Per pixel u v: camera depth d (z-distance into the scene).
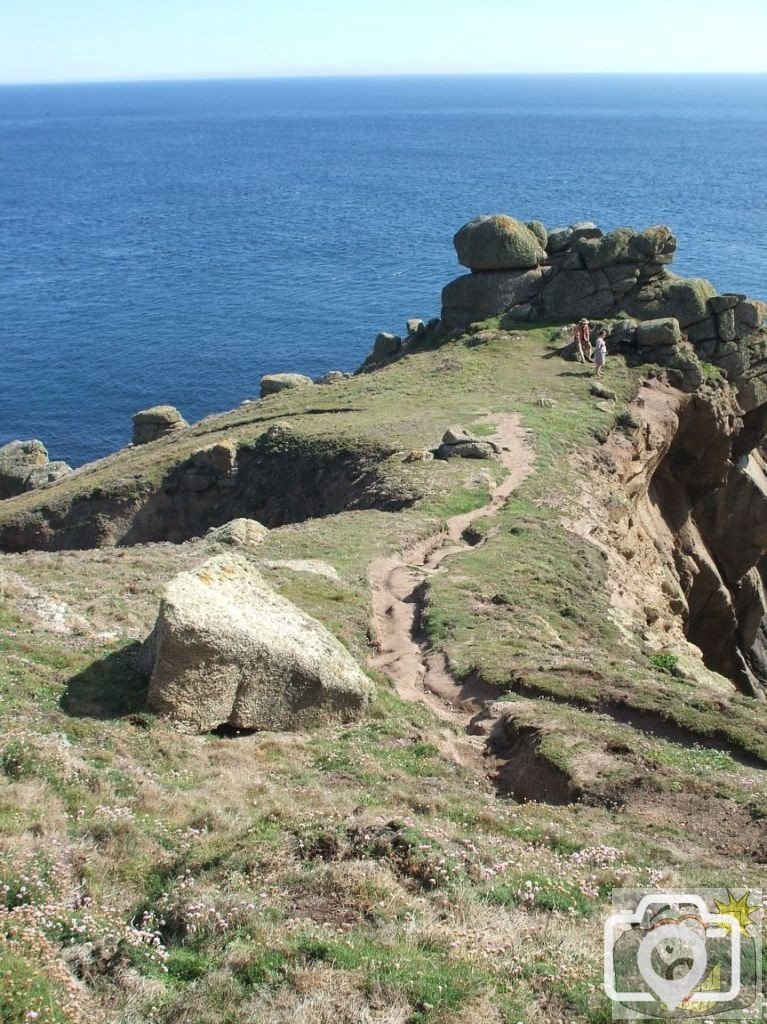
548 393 50.53
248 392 99.81
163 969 12.21
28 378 104.19
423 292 132.62
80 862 14.23
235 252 163.75
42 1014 10.57
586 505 38.88
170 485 51.19
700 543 53.25
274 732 20.55
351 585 29.48
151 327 120.88
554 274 62.28
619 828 16.53
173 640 19.56
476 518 36.69
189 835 15.53
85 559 32.09
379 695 22.45
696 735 20.45
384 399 53.47
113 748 18.14
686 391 52.38
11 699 19.05
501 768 19.67
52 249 170.75
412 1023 10.98
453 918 13.09
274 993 11.47
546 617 27.86
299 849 14.70
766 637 58.41
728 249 146.75
